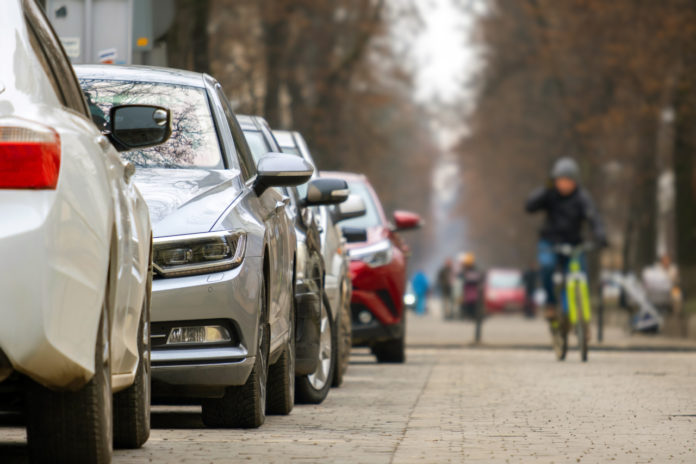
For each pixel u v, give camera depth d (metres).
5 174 9.23
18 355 9.15
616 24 81.31
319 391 20.30
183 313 14.38
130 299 11.33
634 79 79.69
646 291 63.38
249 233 15.12
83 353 9.64
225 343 14.63
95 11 31.62
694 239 81.19
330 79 74.19
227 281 14.56
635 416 18.28
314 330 19.61
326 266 23.17
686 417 18.19
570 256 34.12
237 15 67.56
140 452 13.08
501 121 118.06
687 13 77.19
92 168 10.16
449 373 28.23
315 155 71.94
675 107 78.44
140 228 12.03
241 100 62.94
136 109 12.95
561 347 34.22
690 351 40.97
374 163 87.62
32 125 9.43
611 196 118.56
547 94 113.88
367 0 75.62
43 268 9.15
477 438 15.20
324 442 14.52
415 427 16.48
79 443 10.38
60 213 9.36
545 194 34.31
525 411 18.97
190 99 17.16
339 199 21.56
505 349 42.16
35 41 10.62
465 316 102.38
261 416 15.91
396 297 31.39
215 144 16.69
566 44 84.94
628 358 35.69
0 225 9.16
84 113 11.55
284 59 68.50
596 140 92.44
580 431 16.17
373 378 26.53
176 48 41.56
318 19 74.00
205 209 14.98
